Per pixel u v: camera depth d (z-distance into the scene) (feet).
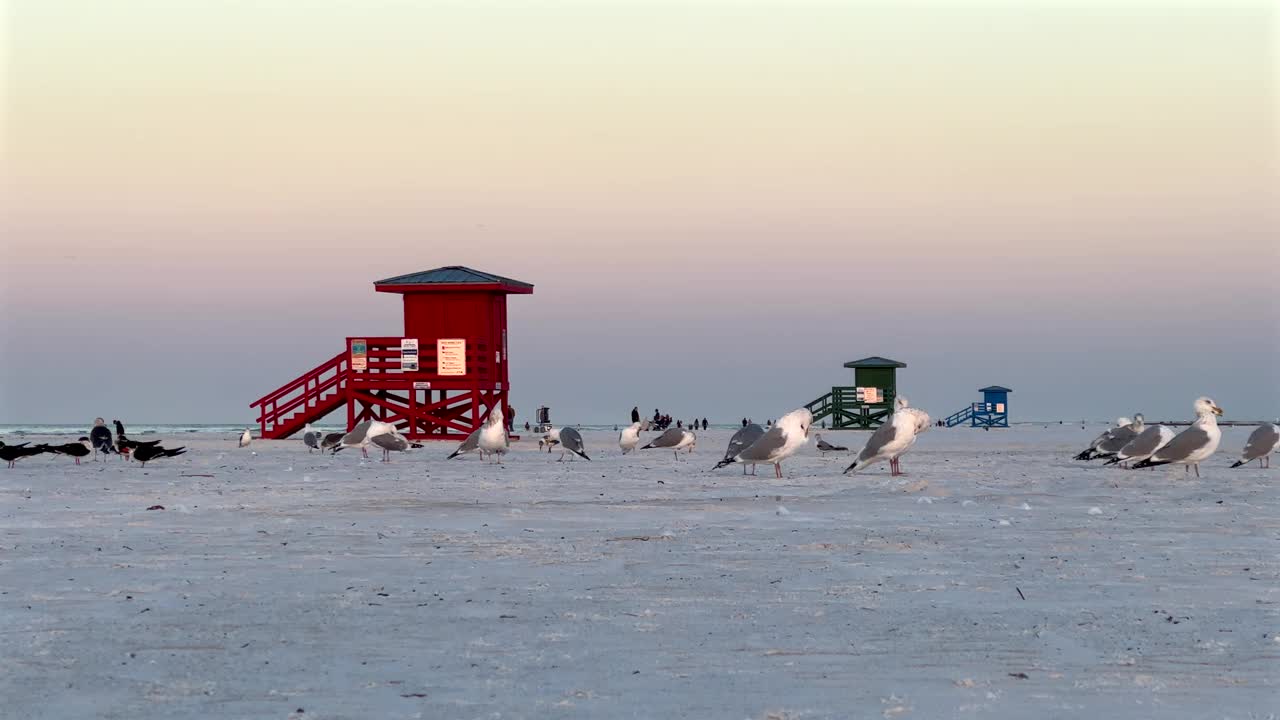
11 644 29.99
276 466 119.03
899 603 35.70
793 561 44.96
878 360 316.81
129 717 23.38
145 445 126.00
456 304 188.44
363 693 25.16
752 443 104.12
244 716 23.41
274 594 37.40
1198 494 75.56
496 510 67.36
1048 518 61.00
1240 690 25.21
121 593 37.60
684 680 26.23
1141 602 35.68
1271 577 40.55
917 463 121.08
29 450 121.08
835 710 23.71
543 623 32.71
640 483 90.94
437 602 35.96
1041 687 25.52
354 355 189.88
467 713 23.58
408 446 132.57
